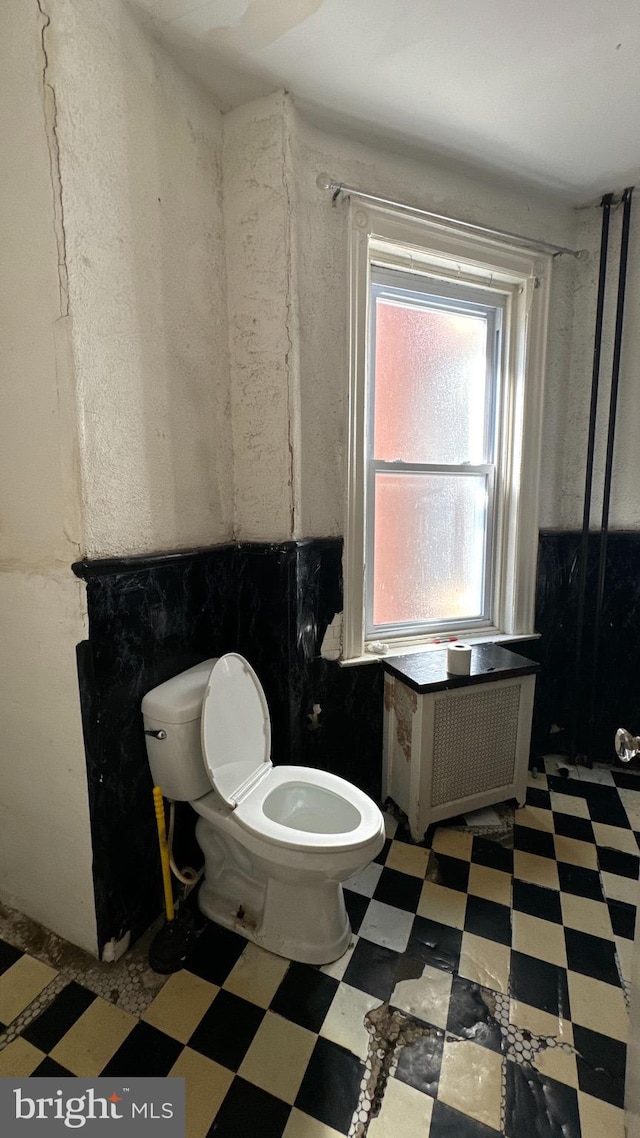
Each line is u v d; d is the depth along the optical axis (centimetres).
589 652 219
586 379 208
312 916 127
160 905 143
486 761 179
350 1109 97
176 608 140
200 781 128
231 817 124
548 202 195
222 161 151
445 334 199
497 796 183
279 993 119
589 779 211
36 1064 104
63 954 129
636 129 158
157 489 132
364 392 170
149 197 124
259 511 163
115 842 125
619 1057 106
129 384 121
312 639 172
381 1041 109
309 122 152
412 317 192
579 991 120
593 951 130
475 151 168
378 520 194
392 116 152
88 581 111
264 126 145
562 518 219
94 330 110
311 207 154
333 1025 112
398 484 197
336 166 158
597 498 213
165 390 133
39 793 127
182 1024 112
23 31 98
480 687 171
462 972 125
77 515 110
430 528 206
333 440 169
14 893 139
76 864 125
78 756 118
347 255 160
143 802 134
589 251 202
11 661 125
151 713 125
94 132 107
